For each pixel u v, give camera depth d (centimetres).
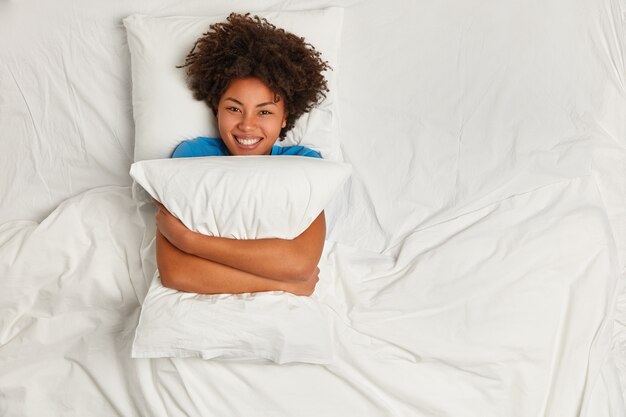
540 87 156
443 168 155
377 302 134
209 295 118
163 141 144
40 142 163
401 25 159
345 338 123
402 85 159
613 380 129
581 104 155
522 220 145
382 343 125
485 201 151
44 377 120
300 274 119
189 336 112
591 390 125
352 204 156
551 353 128
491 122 156
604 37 154
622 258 152
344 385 118
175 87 145
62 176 163
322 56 151
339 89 161
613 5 154
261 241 118
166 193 117
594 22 154
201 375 115
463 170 154
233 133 135
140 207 139
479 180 153
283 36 138
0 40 159
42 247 138
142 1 160
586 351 128
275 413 115
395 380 119
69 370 122
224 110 134
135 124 150
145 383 116
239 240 118
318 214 121
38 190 163
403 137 158
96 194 146
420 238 146
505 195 151
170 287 119
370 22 159
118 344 124
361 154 158
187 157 128
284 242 119
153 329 112
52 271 137
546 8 154
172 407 114
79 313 131
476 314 131
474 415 120
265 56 131
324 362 116
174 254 119
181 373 114
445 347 127
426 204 154
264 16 153
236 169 117
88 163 164
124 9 160
